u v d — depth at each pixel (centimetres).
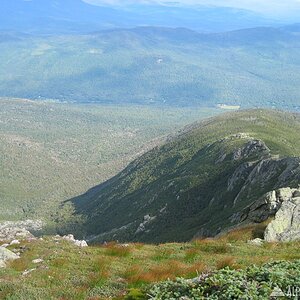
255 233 3969
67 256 2805
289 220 3994
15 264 2609
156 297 1504
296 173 8544
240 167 13912
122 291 1983
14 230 4094
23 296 1933
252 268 1557
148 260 2788
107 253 2981
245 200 9919
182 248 3269
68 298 1934
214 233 7725
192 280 1675
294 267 1611
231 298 1332
